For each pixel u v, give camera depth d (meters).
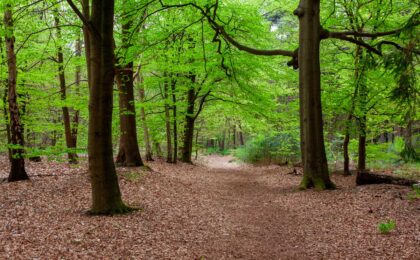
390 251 6.21
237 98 20.88
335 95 16.06
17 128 11.70
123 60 13.42
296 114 20.73
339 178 16.97
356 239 7.09
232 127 42.94
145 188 12.14
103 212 8.56
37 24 13.38
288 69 19.66
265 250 7.02
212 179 17.98
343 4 15.70
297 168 21.91
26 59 14.20
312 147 12.88
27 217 7.90
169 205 10.40
